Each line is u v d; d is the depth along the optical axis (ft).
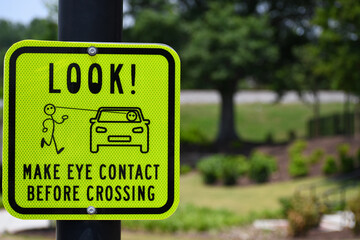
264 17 132.87
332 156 99.30
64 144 7.54
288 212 58.29
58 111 7.51
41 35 120.37
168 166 7.62
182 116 198.70
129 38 139.33
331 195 78.89
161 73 7.59
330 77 92.89
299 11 148.66
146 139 7.59
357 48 86.02
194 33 132.26
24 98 7.48
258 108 205.57
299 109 203.00
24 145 7.50
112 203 7.62
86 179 7.59
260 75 140.36
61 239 7.65
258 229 62.03
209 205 82.07
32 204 7.54
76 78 7.52
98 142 7.55
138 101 7.57
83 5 7.62
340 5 86.48
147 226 62.80
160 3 142.72
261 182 98.37
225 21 128.98
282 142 147.74
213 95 213.25
